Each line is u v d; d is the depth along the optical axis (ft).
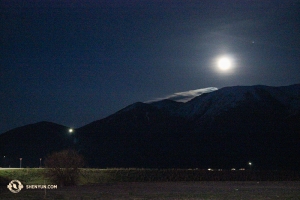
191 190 156.35
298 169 442.91
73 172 191.52
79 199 119.55
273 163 475.31
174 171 235.40
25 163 464.65
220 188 166.61
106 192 145.59
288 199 118.83
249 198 122.01
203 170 238.48
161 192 146.10
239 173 240.94
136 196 129.49
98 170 222.89
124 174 225.56
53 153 194.29
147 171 229.66
